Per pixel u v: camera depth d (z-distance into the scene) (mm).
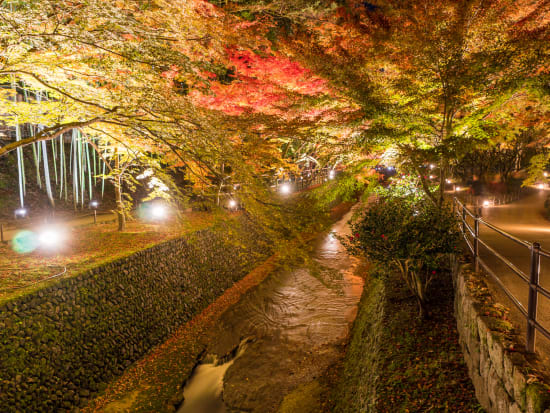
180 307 12352
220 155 4340
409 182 9734
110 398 8336
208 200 4629
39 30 4004
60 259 10312
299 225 4406
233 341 11000
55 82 6215
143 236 13602
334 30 6527
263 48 8281
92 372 8492
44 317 7816
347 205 26688
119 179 14484
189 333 11617
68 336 8211
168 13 4414
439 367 4613
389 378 4691
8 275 8727
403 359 4984
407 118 6211
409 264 6242
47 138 5668
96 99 6258
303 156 13133
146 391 8672
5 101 7727
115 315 9680
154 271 11727
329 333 10703
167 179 5570
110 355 9117
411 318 6062
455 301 5945
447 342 5156
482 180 24891
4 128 21109
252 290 14531
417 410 3998
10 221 18094
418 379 4500
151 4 4383
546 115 6723
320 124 6387
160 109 4414
